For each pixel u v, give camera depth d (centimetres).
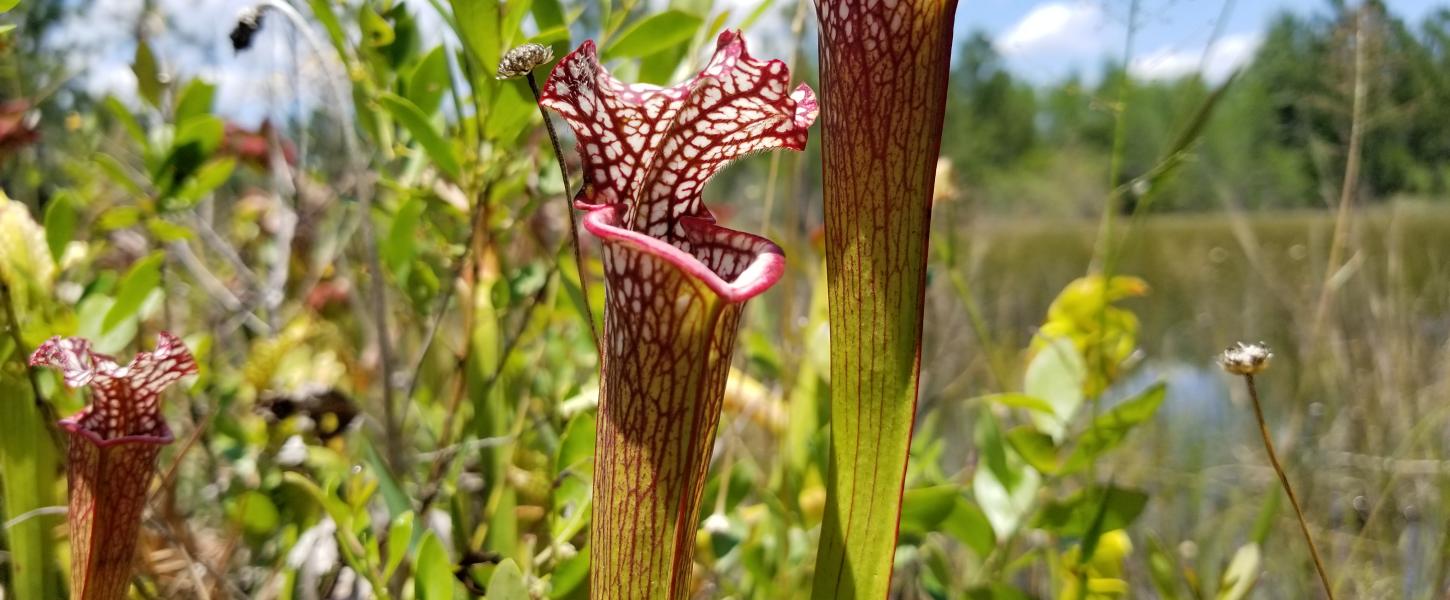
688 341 17
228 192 73
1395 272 71
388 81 32
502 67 19
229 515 38
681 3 30
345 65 31
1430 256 76
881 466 19
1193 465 68
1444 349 69
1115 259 35
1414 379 66
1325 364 72
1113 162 35
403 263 34
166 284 41
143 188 43
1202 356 110
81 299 32
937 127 18
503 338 39
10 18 57
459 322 52
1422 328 73
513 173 33
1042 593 45
